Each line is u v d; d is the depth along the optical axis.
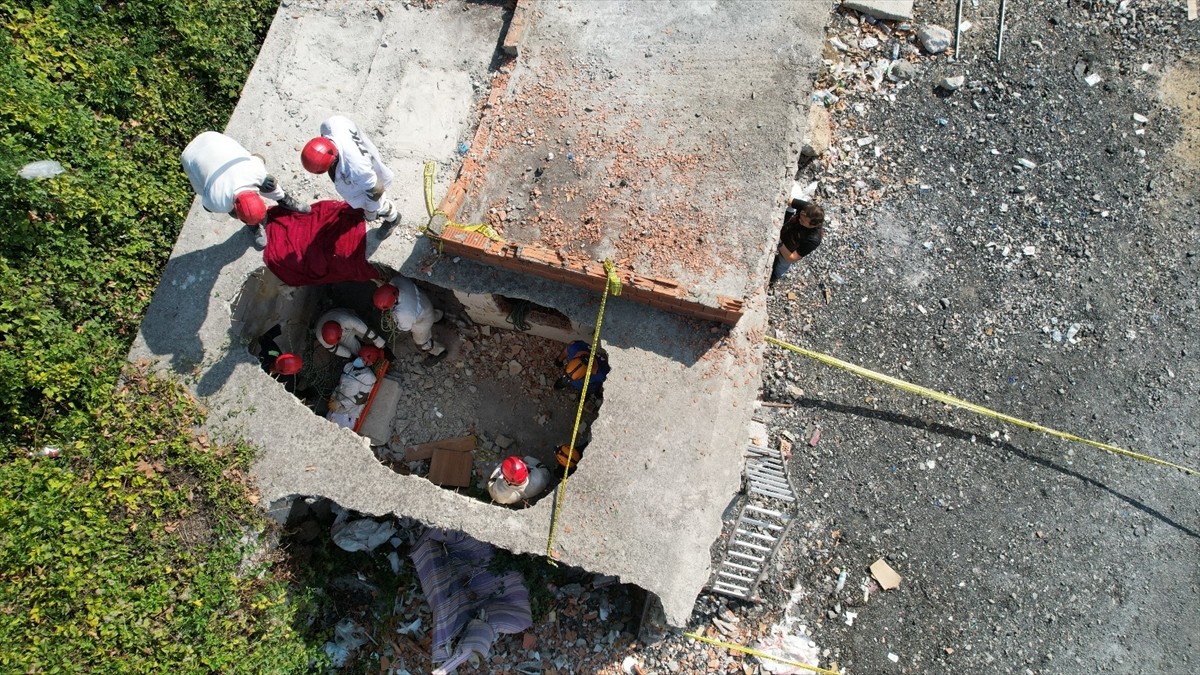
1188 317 7.46
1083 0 8.07
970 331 7.48
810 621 6.89
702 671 6.70
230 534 5.98
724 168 6.28
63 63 7.16
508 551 6.60
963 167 7.84
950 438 7.27
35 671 5.68
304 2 7.17
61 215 6.79
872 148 7.90
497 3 7.06
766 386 7.40
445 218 6.09
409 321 6.61
